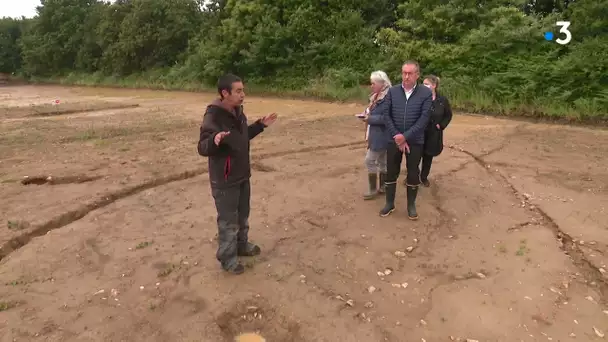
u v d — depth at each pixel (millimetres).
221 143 3955
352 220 5738
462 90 16141
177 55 33312
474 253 4863
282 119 14562
